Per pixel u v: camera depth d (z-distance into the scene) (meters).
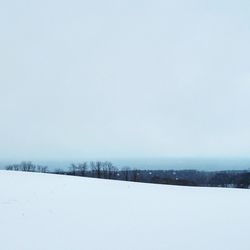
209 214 14.68
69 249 8.82
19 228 11.05
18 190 20.34
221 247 9.28
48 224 11.80
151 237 10.24
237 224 12.52
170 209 15.84
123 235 10.44
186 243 9.62
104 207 15.80
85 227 11.47
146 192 23.03
